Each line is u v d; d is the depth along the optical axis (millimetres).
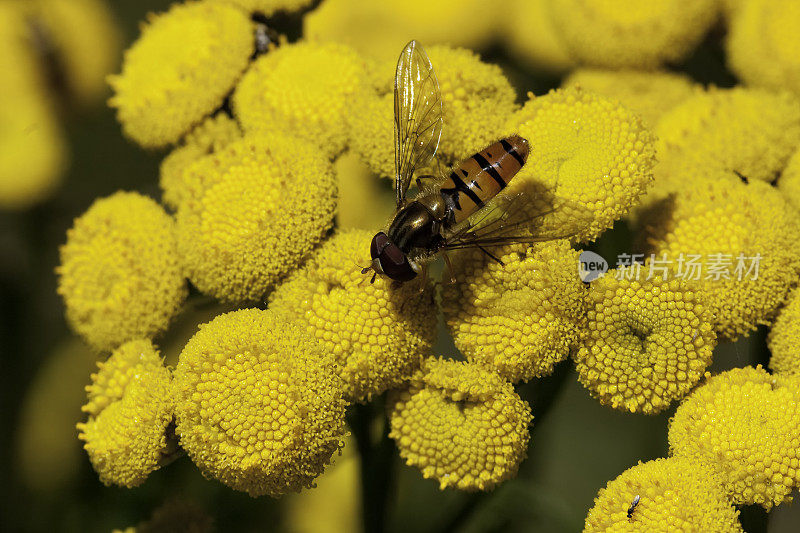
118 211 154
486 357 145
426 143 150
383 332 145
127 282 151
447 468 146
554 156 146
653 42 165
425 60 150
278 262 148
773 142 155
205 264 148
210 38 157
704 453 143
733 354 152
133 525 162
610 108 147
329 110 153
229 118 157
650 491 142
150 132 156
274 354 143
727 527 141
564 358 145
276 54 156
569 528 160
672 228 149
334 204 149
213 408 142
